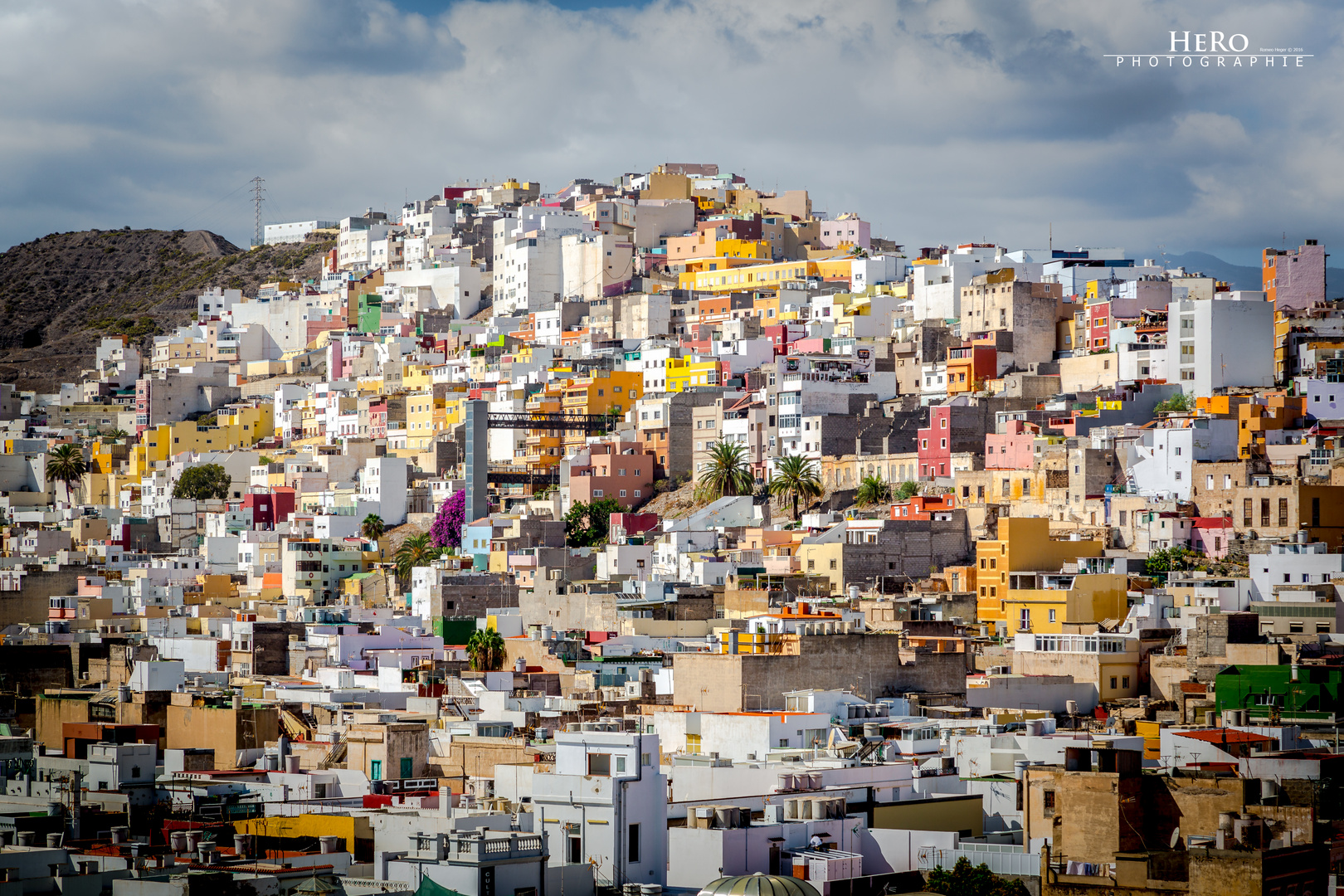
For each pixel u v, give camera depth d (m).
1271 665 172.75
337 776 139.62
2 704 190.62
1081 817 105.12
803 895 98.69
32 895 104.81
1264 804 102.69
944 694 176.00
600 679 194.25
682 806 116.19
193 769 151.00
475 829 109.31
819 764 128.12
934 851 109.44
